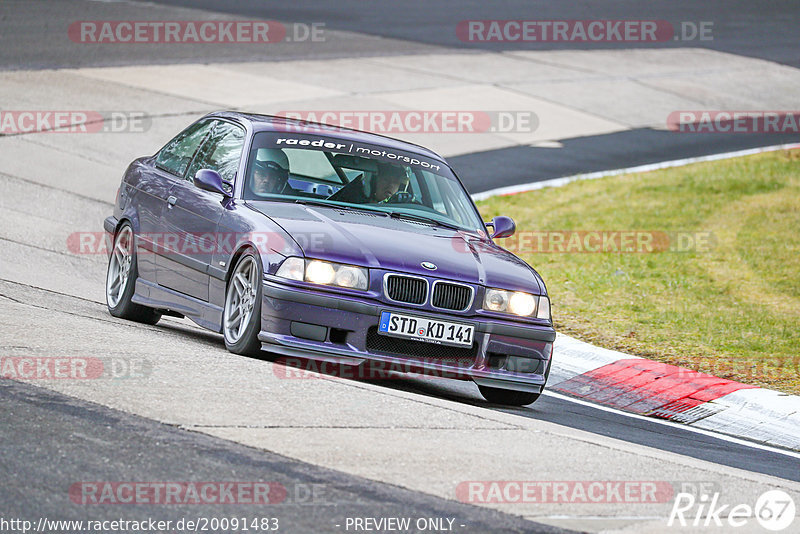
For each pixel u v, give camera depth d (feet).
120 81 228.63
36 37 264.72
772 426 90.43
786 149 229.04
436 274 80.69
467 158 205.98
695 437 85.56
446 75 271.90
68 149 180.55
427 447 62.95
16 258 123.75
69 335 81.20
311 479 55.42
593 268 143.64
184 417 62.85
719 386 96.84
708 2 429.38
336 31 320.50
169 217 93.71
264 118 96.58
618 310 125.18
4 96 205.26
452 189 95.91
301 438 61.52
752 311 126.31
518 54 309.42
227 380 71.82
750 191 190.70
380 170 93.09
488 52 308.60
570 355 106.22
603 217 172.35
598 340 112.78
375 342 79.61
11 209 147.74
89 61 244.42
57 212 150.41
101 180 168.35
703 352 110.11
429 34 329.72
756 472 73.92
